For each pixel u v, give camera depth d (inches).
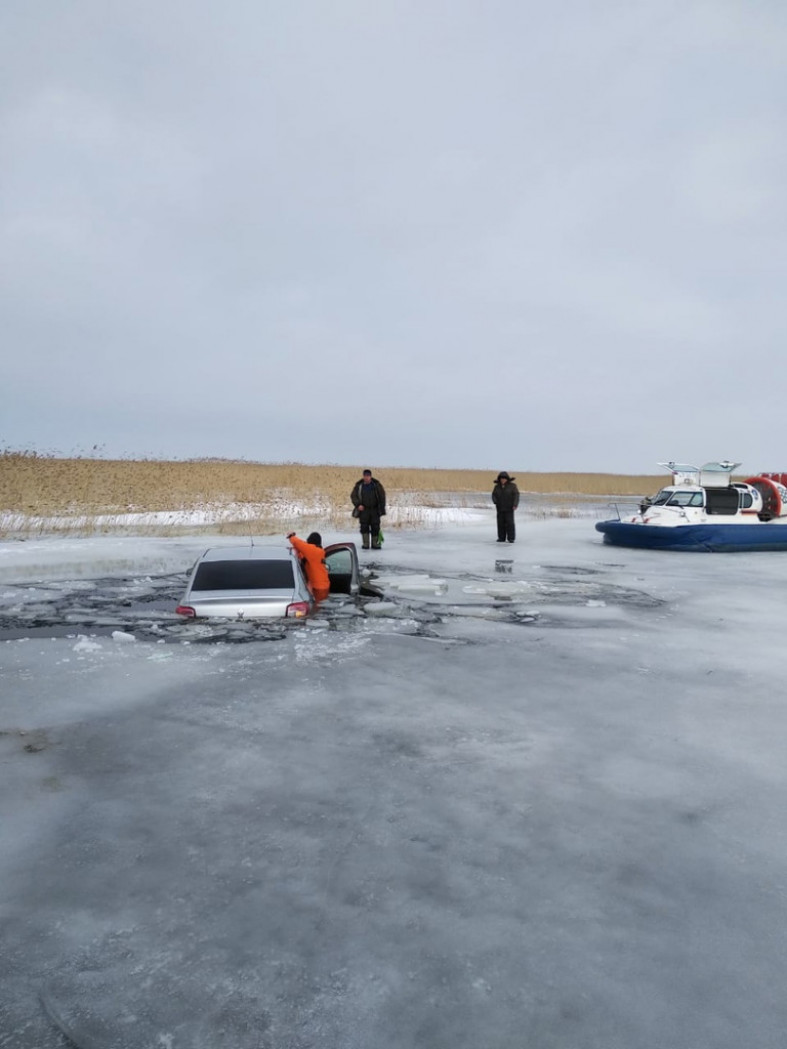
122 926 120.0
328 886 132.2
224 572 369.4
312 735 210.1
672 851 145.9
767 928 121.1
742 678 276.5
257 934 118.1
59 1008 101.4
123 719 222.5
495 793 172.2
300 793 171.3
